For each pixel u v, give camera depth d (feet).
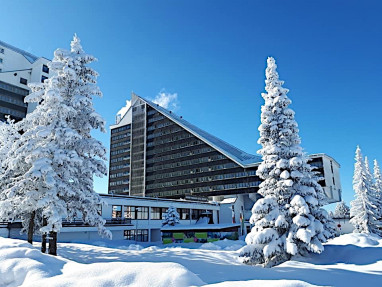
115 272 20.49
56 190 52.90
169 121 353.31
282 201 63.62
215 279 33.55
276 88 69.72
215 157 306.55
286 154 65.98
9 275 22.48
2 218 54.80
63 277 21.11
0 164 69.77
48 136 57.47
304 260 58.13
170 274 19.49
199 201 226.99
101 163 62.39
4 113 226.58
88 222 59.52
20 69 256.93
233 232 148.05
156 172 347.56
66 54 62.23
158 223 179.83
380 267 47.98
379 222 149.38
